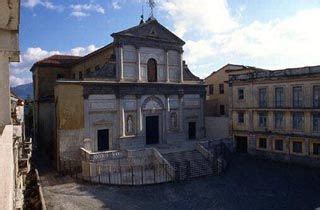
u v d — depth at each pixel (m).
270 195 25.42
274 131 37.91
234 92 42.62
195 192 26.41
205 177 30.91
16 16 5.46
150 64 39.72
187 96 43.25
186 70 43.62
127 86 37.22
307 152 34.84
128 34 37.09
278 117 37.69
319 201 23.80
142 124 38.72
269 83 38.38
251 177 30.86
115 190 26.84
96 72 35.44
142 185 28.03
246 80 40.75
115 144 36.56
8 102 5.99
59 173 32.41
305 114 34.94
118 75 36.59
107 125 35.94
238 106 42.03
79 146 33.69
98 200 24.23
